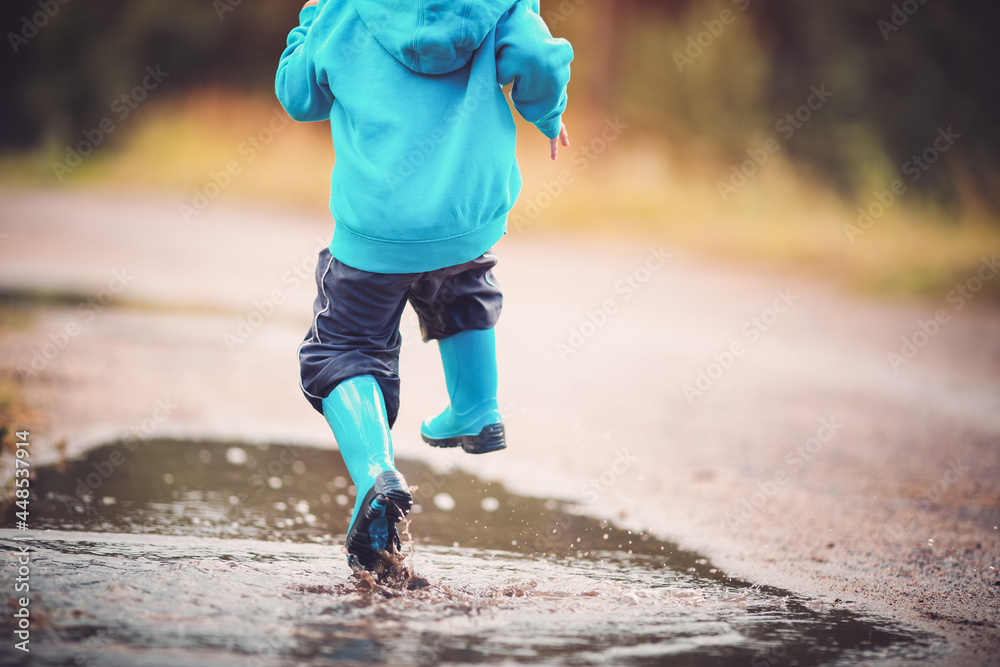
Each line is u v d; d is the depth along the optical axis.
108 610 7.63
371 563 8.95
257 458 14.92
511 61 9.11
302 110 9.78
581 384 22.33
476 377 9.83
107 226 47.72
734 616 8.73
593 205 60.16
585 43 72.75
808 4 78.00
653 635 8.01
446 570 9.76
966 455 16.86
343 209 9.12
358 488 8.81
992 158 71.06
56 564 8.88
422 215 8.88
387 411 9.40
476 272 9.56
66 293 29.17
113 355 21.14
